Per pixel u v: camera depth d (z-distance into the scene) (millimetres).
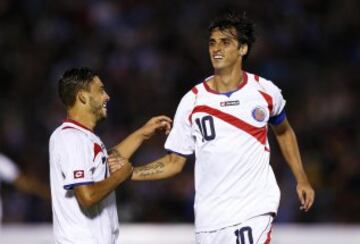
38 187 38344
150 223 48281
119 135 54250
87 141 24328
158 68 59719
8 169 37812
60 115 56219
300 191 26047
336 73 58875
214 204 25125
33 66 61188
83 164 23922
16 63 61406
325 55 60781
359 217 49000
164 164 26578
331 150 52688
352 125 54781
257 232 24828
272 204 25141
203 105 25203
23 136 55438
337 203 49562
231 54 25062
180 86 58406
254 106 25062
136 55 61031
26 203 50219
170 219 48875
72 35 63406
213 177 25094
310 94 56938
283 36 61062
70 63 61156
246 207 24922
